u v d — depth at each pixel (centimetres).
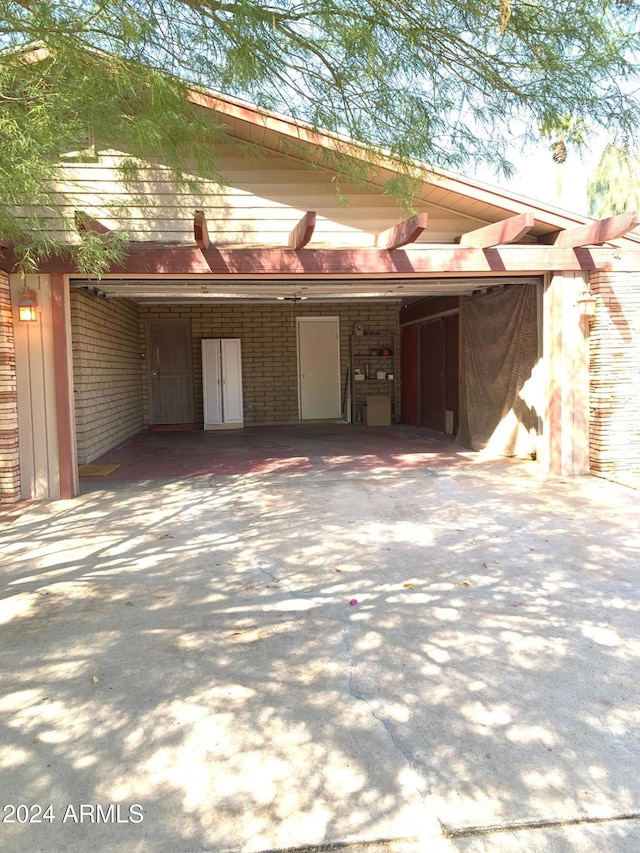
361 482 732
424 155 416
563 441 753
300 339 1427
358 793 210
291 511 597
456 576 412
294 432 1272
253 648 314
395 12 341
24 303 653
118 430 1120
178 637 327
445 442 1074
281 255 675
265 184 709
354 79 384
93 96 340
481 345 960
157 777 219
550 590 385
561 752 229
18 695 271
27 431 673
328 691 272
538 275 757
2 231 385
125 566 445
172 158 453
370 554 461
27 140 318
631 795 207
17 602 378
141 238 690
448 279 769
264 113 459
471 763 223
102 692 273
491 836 191
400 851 186
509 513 573
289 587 398
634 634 323
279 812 202
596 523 535
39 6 303
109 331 1045
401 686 275
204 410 1352
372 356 1448
